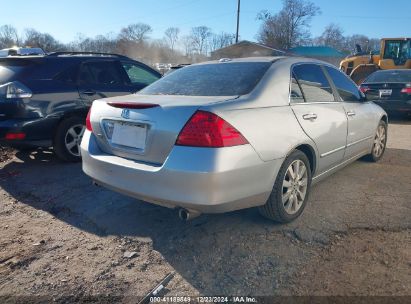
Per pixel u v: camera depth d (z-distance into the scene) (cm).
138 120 294
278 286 256
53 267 284
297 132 332
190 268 279
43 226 352
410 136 784
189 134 265
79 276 271
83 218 367
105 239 325
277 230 332
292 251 298
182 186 265
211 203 264
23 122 495
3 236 333
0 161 572
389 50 1633
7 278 271
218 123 266
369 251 297
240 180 276
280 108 326
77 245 316
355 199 404
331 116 393
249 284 259
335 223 346
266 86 327
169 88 357
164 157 280
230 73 352
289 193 336
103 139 331
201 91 332
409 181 465
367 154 533
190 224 346
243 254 295
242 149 275
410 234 325
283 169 319
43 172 512
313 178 381
